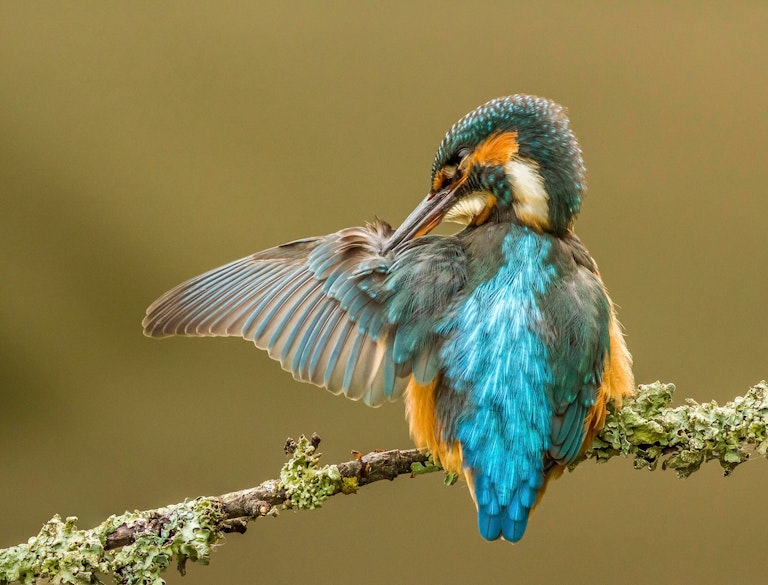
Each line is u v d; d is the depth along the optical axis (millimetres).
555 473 3301
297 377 3309
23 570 3287
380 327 3309
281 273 3320
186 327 3318
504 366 3295
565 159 3332
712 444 3309
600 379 3305
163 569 3291
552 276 3311
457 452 3295
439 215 3344
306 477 3301
